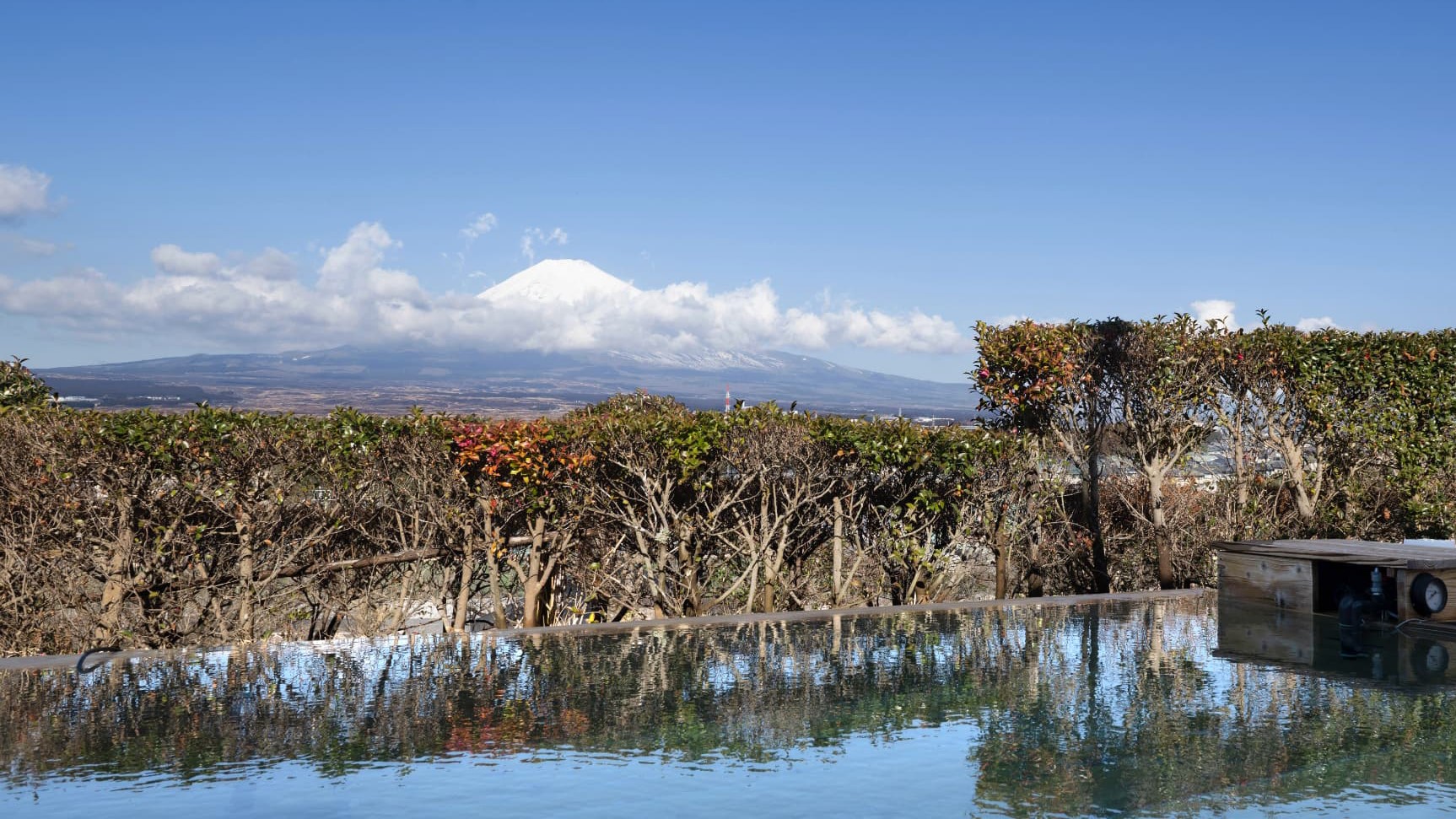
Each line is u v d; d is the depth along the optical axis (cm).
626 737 308
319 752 292
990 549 809
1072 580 867
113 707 346
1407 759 282
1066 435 862
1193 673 401
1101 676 395
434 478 646
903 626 525
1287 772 271
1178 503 875
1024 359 831
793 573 750
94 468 573
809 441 716
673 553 717
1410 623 497
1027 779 266
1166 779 265
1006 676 396
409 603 659
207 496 589
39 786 262
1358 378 868
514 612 736
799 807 245
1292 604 567
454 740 304
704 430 700
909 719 330
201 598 614
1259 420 880
